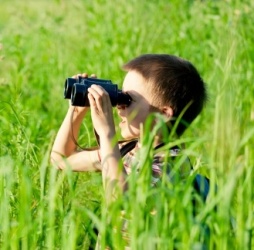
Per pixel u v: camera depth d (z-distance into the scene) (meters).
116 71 8.45
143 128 4.44
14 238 3.97
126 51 8.91
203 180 4.22
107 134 4.23
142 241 3.62
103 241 3.77
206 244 3.96
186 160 4.37
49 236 3.87
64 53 9.41
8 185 4.08
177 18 9.45
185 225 3.61
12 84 7.74
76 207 4.14
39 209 4.25
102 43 9.27
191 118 4.65
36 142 6.12
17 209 4.54
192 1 9.79
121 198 3.77
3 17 13.05
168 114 4.50
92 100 4.29
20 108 6.52
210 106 7.01
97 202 4.71
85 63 9.00
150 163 3.80
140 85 4.47
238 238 3.78
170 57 4.62
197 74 4.67
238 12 7.97
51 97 8.22
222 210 3.70
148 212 3.83
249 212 3.92
